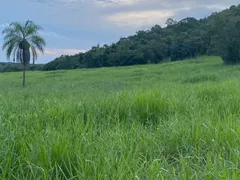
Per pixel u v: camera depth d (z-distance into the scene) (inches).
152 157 130.4
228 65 2096.5
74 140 137.1
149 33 4072.3
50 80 1675.7
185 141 143.2
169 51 3609.7
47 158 116.3
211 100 250.5
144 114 202.7
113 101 222.8
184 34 3814.0
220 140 142.0
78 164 112.4
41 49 1368.1
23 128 159.0
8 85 1277.1
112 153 123.0
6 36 1333.7
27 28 1327.5
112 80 1358.3
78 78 1716.3
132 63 3491.6
